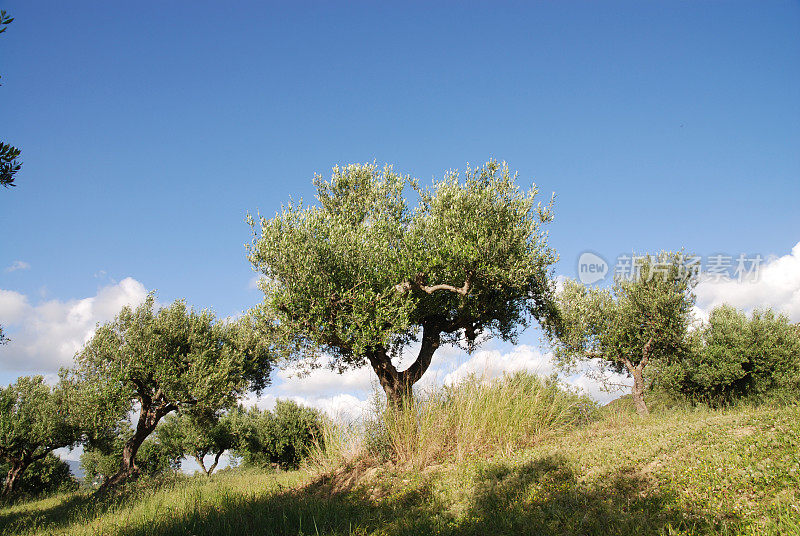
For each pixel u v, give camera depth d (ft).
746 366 74.84
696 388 74.43
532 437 32.89
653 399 71.00
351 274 40.73
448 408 34.53
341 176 52.90
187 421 79.82
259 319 44.57
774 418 23.50
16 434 79.71
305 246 40.11
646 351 66.85
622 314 67.72
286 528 21.91
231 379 69.15
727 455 19.49
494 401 34.14
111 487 56.03
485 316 48.49
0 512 48.37
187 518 24.48
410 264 41.88
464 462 29.19
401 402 37.83
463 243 41.11
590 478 21.29
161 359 66.74
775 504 14.85
